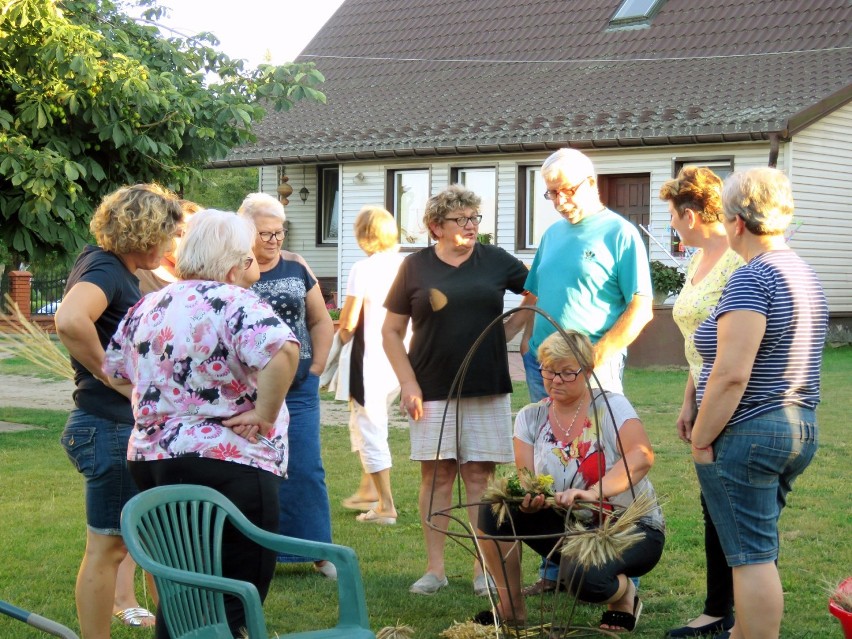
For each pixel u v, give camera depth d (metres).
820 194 17.47
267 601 4.92
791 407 3.54
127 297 3.94
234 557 3.44
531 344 5.15
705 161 17.31
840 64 18.05
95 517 3.90
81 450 3.90
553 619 3.85
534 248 18.98
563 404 4.30
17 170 8.76
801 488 7.07
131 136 9.48
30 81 9.22
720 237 4.34
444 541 5.12
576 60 21.03
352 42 24.88
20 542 5.80
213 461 3.39
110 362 3.70
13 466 8.04
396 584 5.15
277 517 3.53
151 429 3.45
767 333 3.50
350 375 6.39
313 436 5.42
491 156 19.19
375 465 6.36
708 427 3.54
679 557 5.48
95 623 3.93
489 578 4.39
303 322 5.39
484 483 5.12
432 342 5.03
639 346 14.40
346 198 20.91
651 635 4.36
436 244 5.26
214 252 3.50
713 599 4.36
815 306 3.58
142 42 10.73
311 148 20.67
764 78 18.19
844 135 17.81
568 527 3.78
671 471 7.64
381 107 21.81
